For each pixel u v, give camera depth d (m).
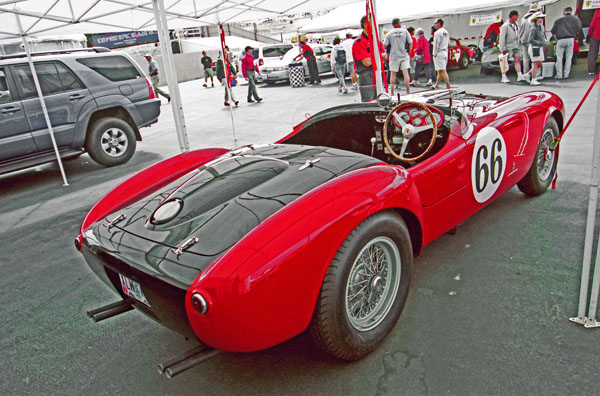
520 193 3.86
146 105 7.12
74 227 4.43
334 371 2.07
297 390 1.98
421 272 2.82
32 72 5.54
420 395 1.87
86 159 7.56
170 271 1.77
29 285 3.29
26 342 2.59
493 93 8.84
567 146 4.95
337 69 11.77
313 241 1.73
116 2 4.89
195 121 10.12
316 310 1.83
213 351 1.81
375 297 2.15
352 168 2.27
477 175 2.84
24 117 6.01
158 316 1.95
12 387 2.21
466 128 2.78
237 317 1.62
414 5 14.04
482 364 2.00
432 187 2.49
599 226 3.11
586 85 8.59
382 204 1.97
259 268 1.62
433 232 2.62
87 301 3.00
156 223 2.11
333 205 1.83
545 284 2.54
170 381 2.15
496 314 2.34
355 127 3.07
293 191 2.07
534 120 3.32
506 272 2.71
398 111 2.63
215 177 2.38
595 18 9.45
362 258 2.04
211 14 5.92
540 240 3.03
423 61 11.43
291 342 2.31
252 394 2.00
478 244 3.08
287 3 5.93
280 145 2.82
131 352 2.40
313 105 10.07
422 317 2.38
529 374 1.91
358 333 2.02
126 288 2.15
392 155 2.82
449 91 3.41
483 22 15.19
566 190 3.78
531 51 9.27
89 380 2.21
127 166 6.76
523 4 12.21
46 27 5.64
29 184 6.28
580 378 1.86
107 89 6.73
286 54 17.05
